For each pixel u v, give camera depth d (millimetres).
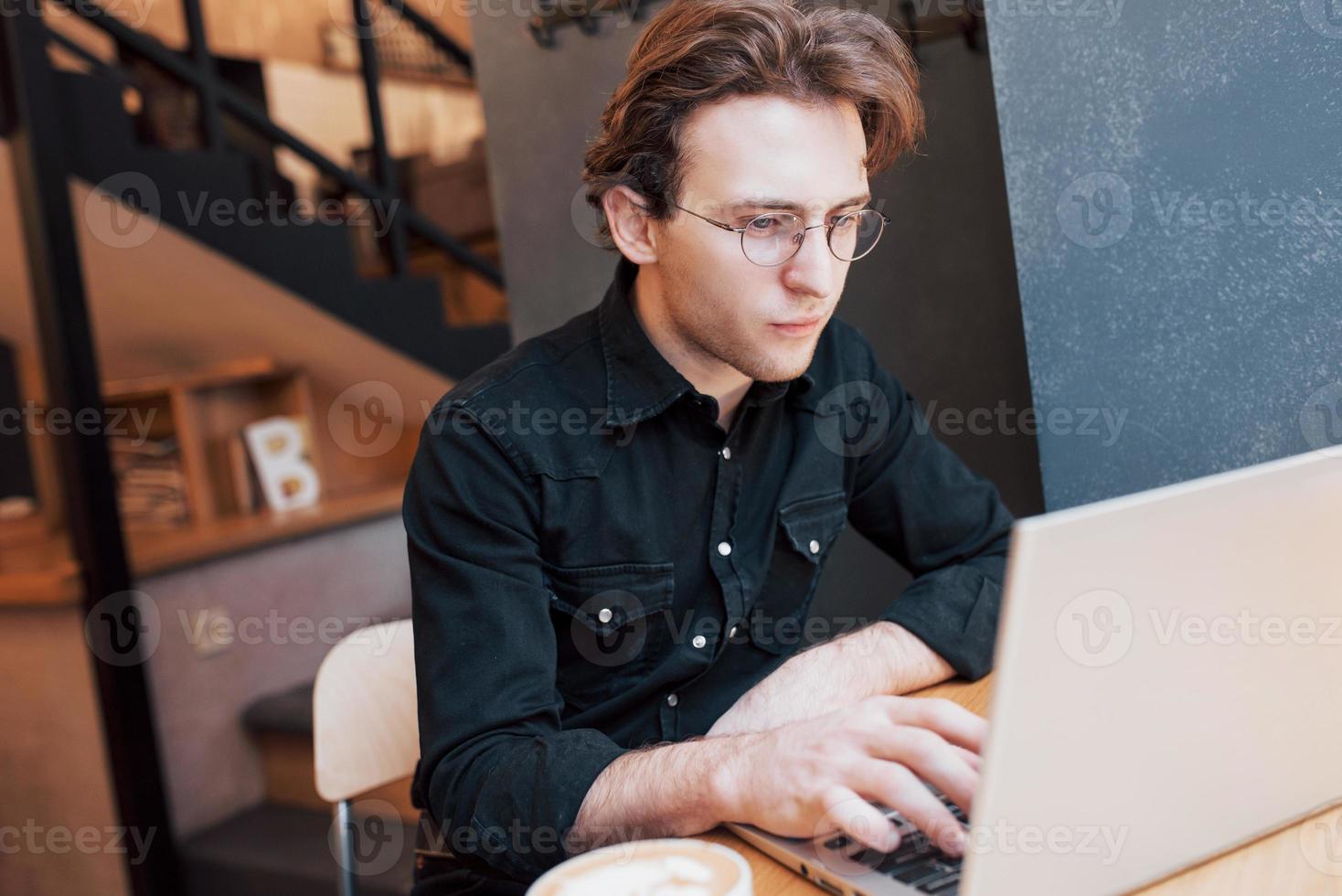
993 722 643
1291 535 741
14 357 3570
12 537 3422
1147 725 706
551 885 686
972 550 1425
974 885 659
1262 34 1267
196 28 2936
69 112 2588
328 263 3168
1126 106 1356
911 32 1667
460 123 4375
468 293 4070
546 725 1068
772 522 1326
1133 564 674
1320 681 789
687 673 1269
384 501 3512
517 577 1129
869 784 802
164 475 3492
